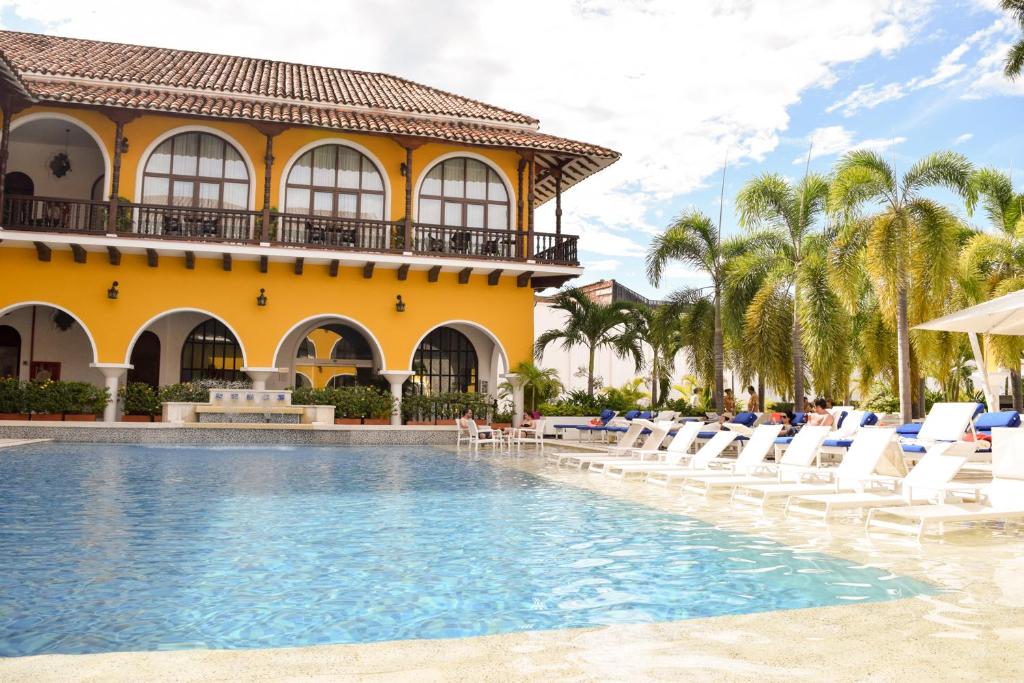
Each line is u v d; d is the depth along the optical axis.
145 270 19.98
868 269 17.05
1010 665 3.11
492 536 6.80
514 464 14.07
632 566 5.59
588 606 4.48
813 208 21.25
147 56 23.69
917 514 6.57
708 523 7.59
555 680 2.93
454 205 22.25
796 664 3.13
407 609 4.41
